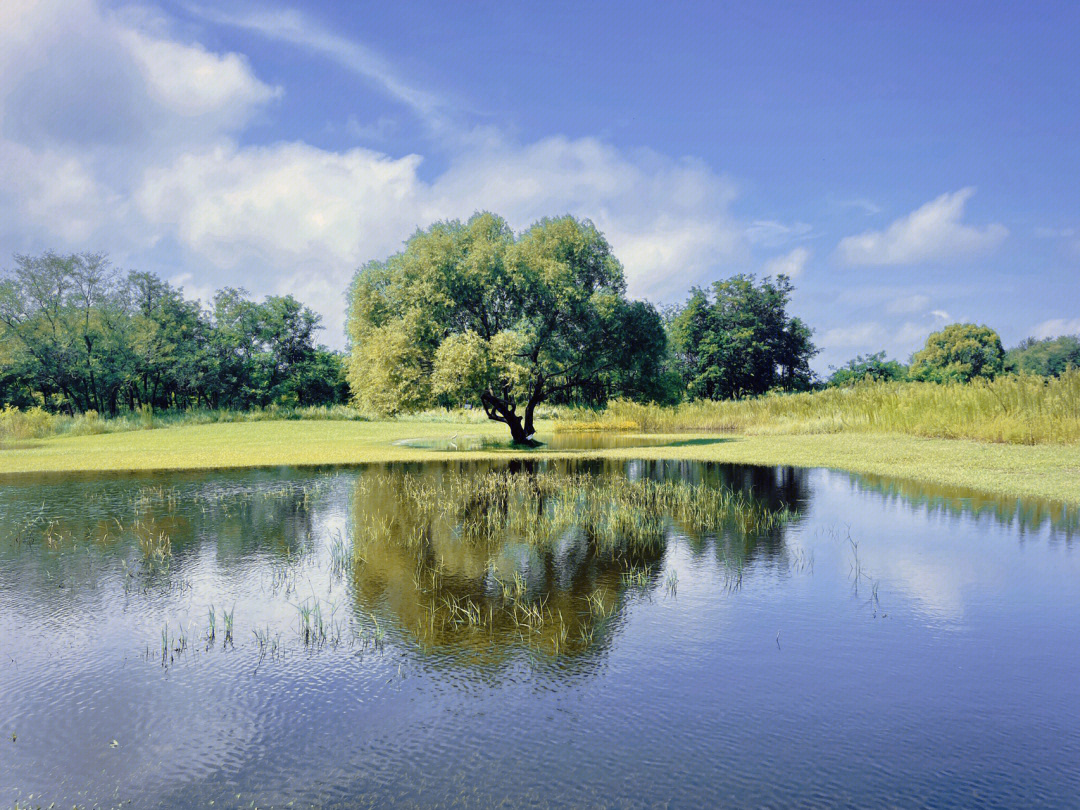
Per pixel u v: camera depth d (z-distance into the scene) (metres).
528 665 6.42
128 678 6.20
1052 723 5.38
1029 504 13.87
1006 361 91.88
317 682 6.11
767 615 7.69
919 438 25.16
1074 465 17.44
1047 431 21.72
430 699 5.78
